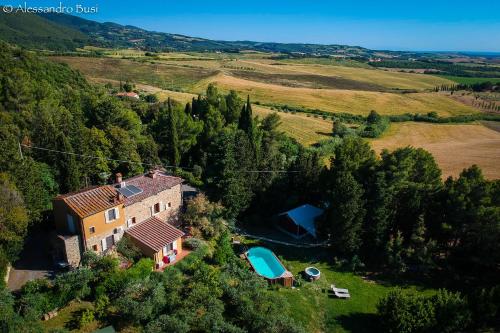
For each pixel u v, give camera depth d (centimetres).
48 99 7694
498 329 3734
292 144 9156
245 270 4359
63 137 5019
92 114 7288
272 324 3391
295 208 5875
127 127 7138
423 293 4478
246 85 18788
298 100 16775
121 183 4650
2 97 7175
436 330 3684
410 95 19462
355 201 4859
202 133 7862
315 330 3797
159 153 7475
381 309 3853
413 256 4797
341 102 17175
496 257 4619
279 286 4319
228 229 5306
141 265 3800
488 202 4666
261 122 9656
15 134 5472
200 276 3866
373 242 5034
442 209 4981
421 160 5428
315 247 5394
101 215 4031
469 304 3831
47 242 4341
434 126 14475
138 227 4450
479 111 17075
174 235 4369
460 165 9762
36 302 3142
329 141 10981
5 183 3734
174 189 5134
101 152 5769
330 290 4447
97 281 3534
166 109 8300
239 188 5466
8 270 3672
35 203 4234
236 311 3650
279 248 5291
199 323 3344
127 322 3309
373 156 5691
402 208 5144
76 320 3247
